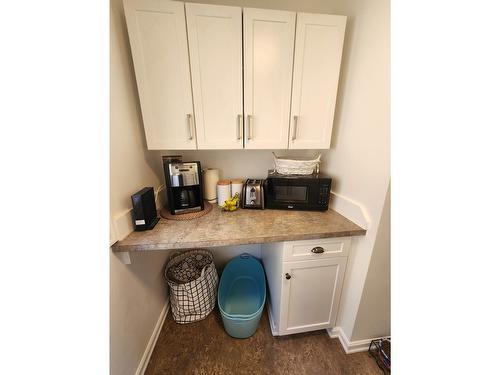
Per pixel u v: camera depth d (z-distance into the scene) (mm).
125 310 973
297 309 1234
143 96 1050
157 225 1141
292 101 1173
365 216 1070
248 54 1063
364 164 1071
